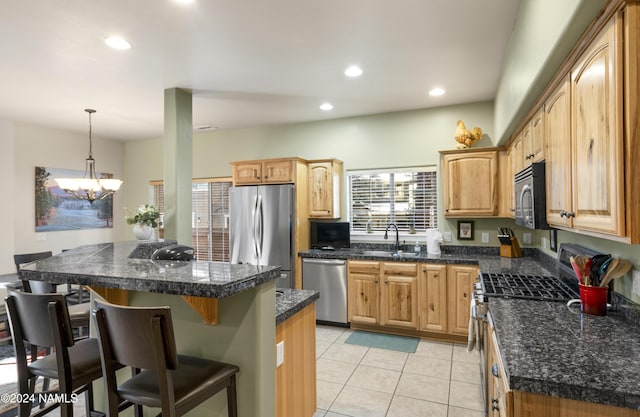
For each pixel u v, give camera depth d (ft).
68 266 5.43
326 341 12.27
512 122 8.97
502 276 8.73
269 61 9.45
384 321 12.87
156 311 3.81
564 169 5.55
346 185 15.42
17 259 13.79
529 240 12.59
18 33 7.79
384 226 14.99
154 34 7.93
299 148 16.29
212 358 5.32
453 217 13.30
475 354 11.08
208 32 7.87
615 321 5.43
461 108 13.53
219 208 18.15
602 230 4.14
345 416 7.82
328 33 7.99
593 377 3.63
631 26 3.58
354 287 13.33
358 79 10.82
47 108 13.50
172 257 6.17
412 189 14.56
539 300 6.62
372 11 7.11
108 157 19.48
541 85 6.27
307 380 7.14
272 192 14.29
